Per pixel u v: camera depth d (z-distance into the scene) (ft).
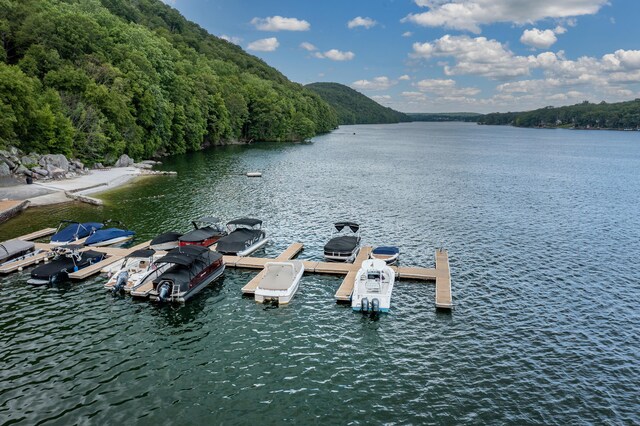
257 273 142.51
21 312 112.78
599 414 76.95
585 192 291.79
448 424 74.08
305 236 182.39
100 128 315.78
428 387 84.07
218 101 549.54
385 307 114.01
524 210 234.79
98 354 94.53
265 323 109.81
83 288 128.16
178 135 444.96
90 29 362.53
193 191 262.67
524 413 77.00
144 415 75.72
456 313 114.83
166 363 91.76
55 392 81.41
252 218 190.39
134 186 271.08
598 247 171.42
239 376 87.51
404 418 75.51
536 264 151.43
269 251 163.94
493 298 123.95
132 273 131.85
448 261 151.33
